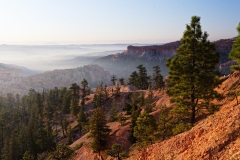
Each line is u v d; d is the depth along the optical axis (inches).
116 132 2429.9
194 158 696.4
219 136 691.4
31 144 3462.1
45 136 3575.3
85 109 4685.0
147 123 1553.9
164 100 2923.2
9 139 3563.0
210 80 1106.1
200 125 826.2
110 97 4734.3
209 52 1104.2
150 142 1528.1
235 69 1099.9
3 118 4320.9
